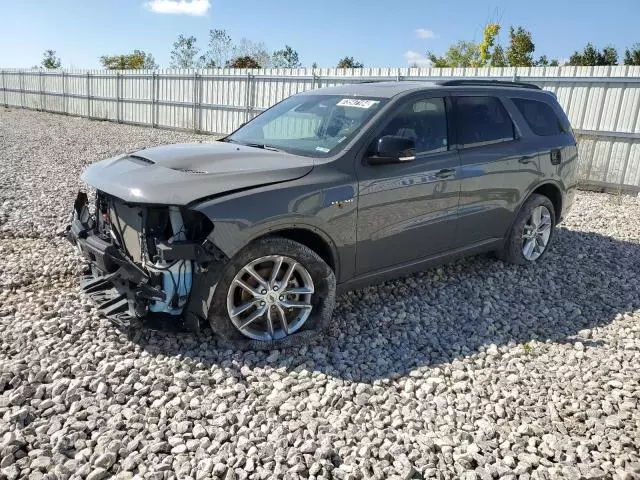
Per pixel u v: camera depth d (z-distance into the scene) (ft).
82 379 10.70
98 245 12.37
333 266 13.32
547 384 11.76
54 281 16.01
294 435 9.53
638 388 11.59
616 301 16.67
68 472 8.43
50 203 25.46
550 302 16.42
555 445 9.67
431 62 100.89
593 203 32.09
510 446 9.70
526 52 93.35
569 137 19.92
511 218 17.90
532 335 14.11
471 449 9.48
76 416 9.70
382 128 14.08
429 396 11.10
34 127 69.10
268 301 12.30
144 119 80.02
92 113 90.53
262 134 15.93
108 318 12.19
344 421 10.09
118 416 9.72
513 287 17.31
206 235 11.42
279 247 12.07
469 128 16.29
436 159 15.08
